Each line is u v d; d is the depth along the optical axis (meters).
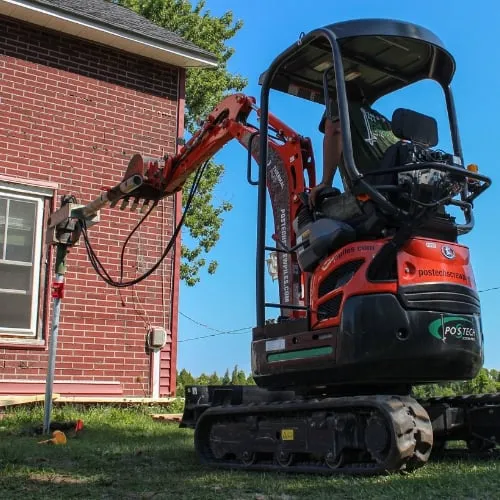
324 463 4.76
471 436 5.46
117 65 11.39
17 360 9.69
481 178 5.05
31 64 10.57
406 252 4.69
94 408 9.82
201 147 7.52
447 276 4.77
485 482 3.95
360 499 3.59
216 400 6.41
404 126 4.89
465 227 5.20
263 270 5.46
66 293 10.23
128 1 22.95
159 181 7.91
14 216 10.08
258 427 5.20
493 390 8.88
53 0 11.12
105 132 11.09
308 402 4.81
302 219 5.45
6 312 9.77
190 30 23.78
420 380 4.82
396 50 5.74
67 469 5.10
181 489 4.14
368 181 4.93
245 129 6.74
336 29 5.20
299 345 5.01
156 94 11.73
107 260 10.67
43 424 7.77
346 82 5.72
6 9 10.26
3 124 10.20
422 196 4.74
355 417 4.51
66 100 10.80
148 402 10.42
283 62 5.71
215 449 5.54
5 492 4.10
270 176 6.13
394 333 4.52
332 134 5.30
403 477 4.16
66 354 10.06
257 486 4.19
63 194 10.52
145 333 10.84
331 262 4.91
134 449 6.30
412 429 4.25
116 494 4.01
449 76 5.87
